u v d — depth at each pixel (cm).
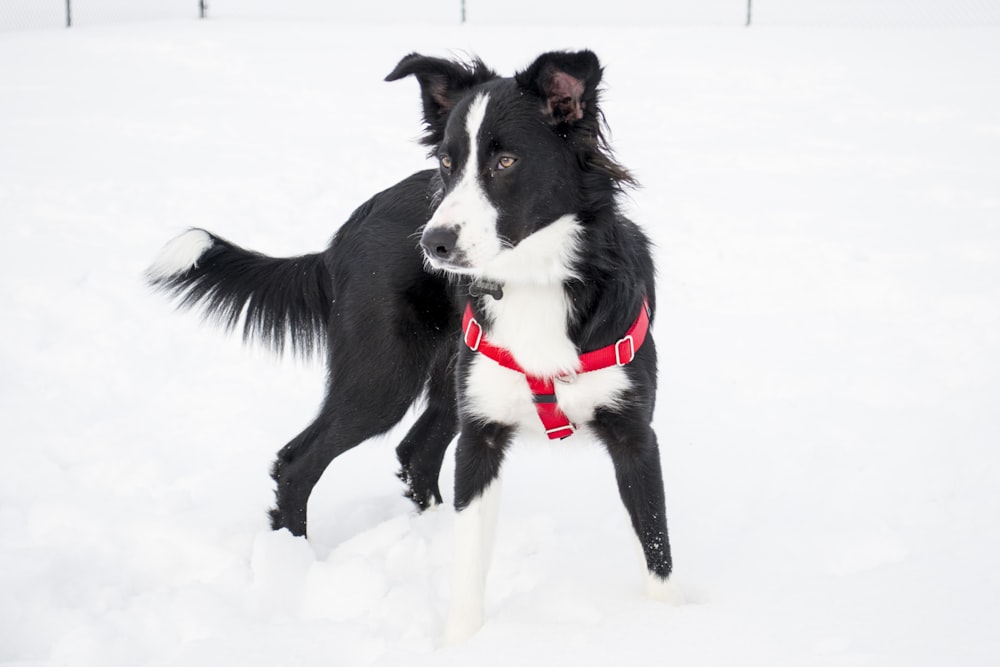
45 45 1669
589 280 309
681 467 416
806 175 905
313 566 336
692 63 1519
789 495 382
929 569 289
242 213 798
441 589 329
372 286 361
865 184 868
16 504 388
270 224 780
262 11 2416
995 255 664
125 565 343
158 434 462
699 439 441
